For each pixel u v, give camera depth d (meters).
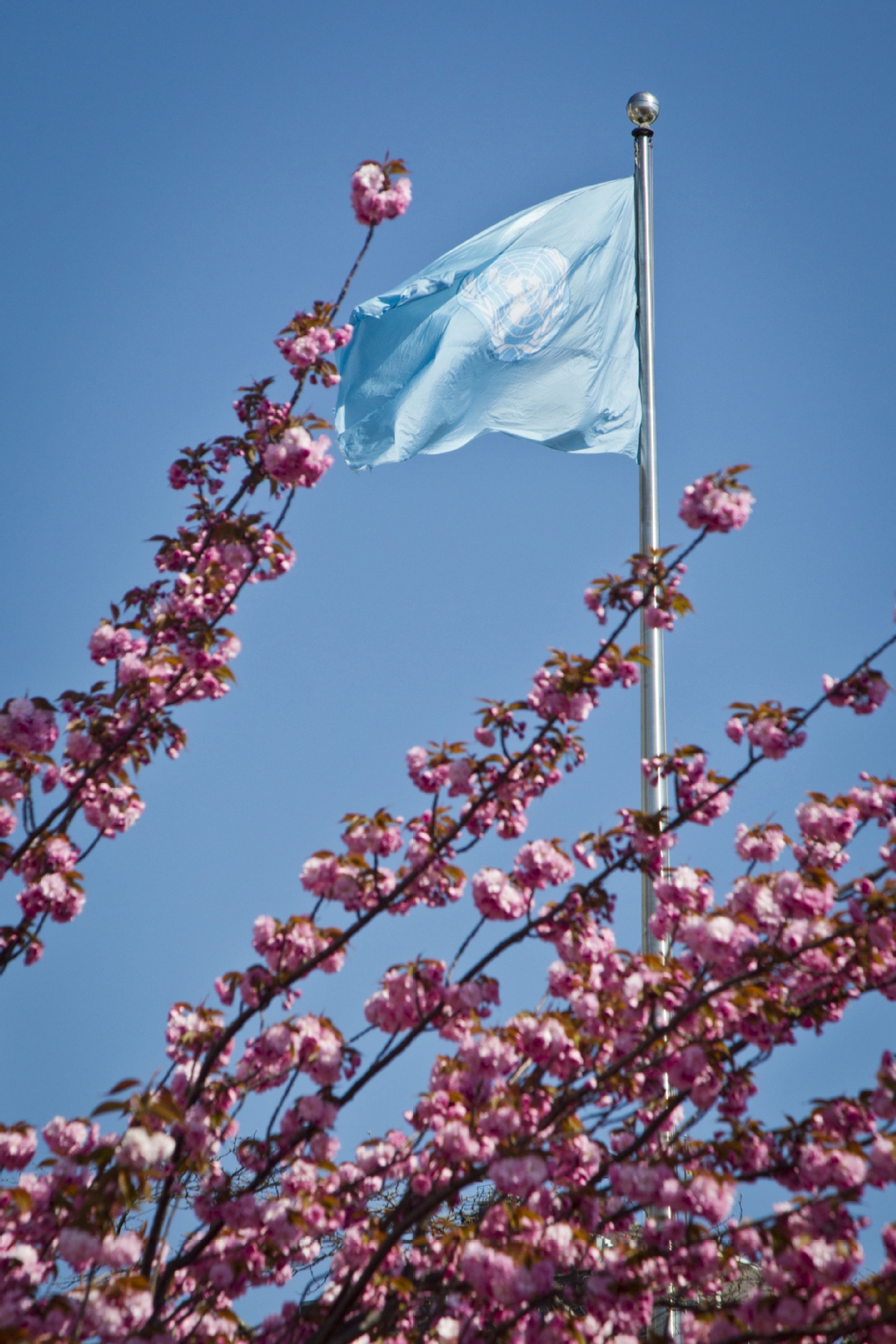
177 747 10.32
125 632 10.59
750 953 8.63
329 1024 8.95
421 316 18.47
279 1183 9.62
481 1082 8.44
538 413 18.14
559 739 9.43
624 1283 8.16
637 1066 9.01
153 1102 7.37
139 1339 7.41
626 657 9.53
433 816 9.33
